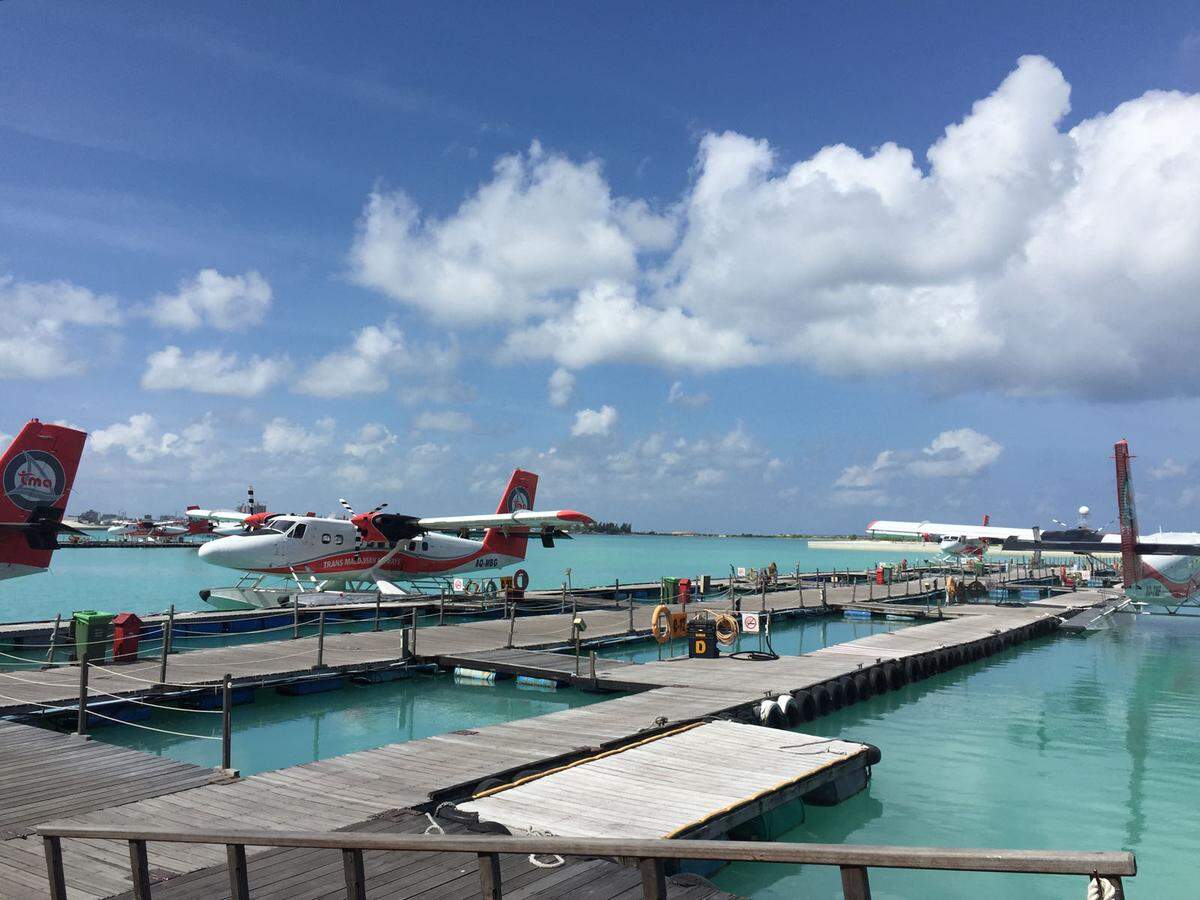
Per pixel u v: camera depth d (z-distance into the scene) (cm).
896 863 278
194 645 2491
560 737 1225
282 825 838
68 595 3994
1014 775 1312
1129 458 3200
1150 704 1877
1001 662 2464
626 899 661
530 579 6088
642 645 2562
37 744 1137
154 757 1084
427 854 746
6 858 746
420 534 3391
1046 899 890
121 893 669
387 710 1672
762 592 3725
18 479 1998
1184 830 1081
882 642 2394
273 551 2956
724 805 915
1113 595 4378
